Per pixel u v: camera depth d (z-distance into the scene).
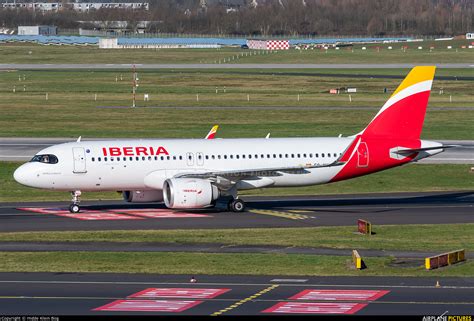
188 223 194.62
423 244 168.88
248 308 122.44
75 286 135.50
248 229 186.62
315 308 122.25
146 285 136.12
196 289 133.50
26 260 154.50
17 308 122.69
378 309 121.19
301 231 184.25
